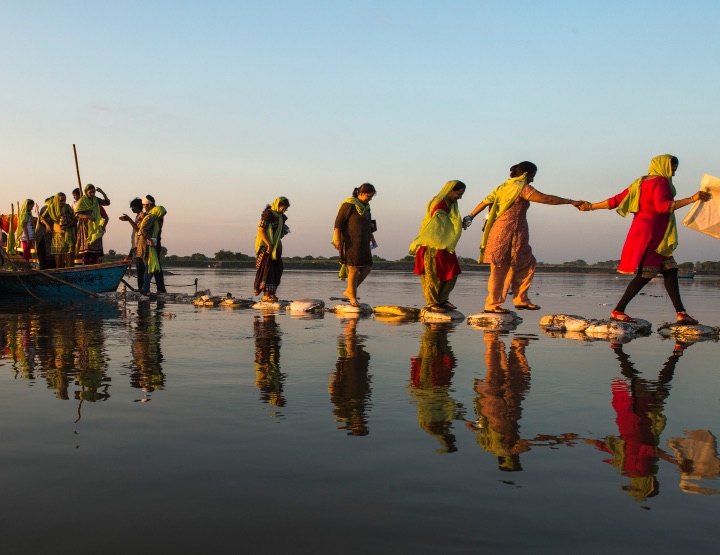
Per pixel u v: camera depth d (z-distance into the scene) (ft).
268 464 6.61
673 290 20.17
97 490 5.85
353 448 7.19
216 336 18.06
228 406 9.22
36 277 37.81
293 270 115.03
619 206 20.51
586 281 73.20
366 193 28.27
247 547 4.76
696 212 19.24
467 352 14.98
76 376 11.57
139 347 15.55
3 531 5.00
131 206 40.24
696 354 14.85
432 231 24.85
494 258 23.35
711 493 5.88
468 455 6.97
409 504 5.57
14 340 16.79
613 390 10.50
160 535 4.95
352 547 4.77
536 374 12.00
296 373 12.00
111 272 41.50
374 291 44.57
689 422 8.44
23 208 48.80
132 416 8.61
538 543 4.85
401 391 10.36
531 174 23.35
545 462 6.75
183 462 6.66
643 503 5.63
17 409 8.98
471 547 4.78
